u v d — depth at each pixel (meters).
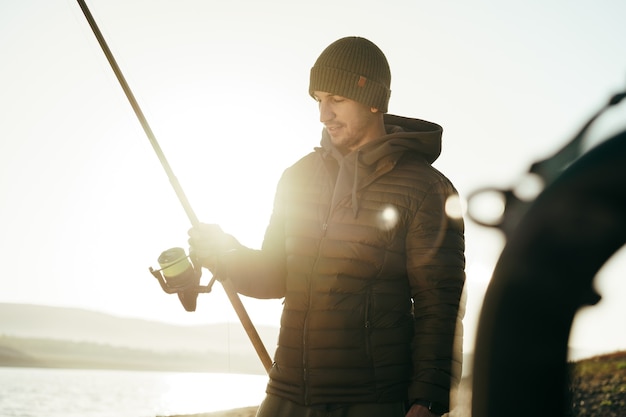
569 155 0.38
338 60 2.24
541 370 0.40
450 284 2.10
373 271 2.11
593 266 0.37
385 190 2.16
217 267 2.34
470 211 0.41
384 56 2.32
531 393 0.40
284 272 2.35
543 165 0.39
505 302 0.40
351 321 2.09
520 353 0.40
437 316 2.08
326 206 2.21
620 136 0.36
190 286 2.36
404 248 2.14
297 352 2.14
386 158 2.17
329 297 2.12
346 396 2.07
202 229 2.36
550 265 0.39
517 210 0.40
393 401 2.08
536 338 0.39
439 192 2.16
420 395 2.03
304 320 2.14
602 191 0.37
